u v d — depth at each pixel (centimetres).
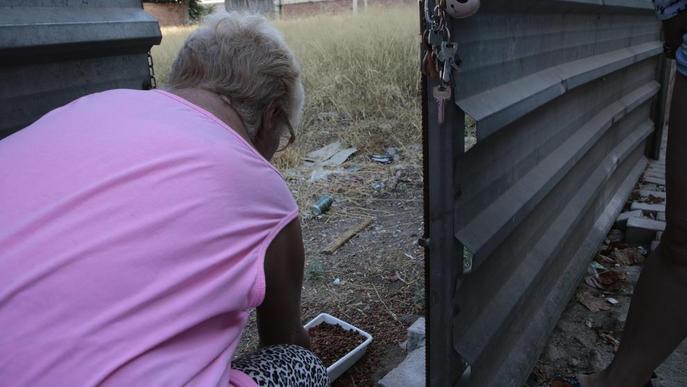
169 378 93
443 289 146
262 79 123
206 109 118
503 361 188
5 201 98
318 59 745
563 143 229
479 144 149
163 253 95
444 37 121
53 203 96
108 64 177
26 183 99
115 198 96
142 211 96
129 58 185
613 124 305
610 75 296
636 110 377
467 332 161
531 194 183
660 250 154
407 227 361
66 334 89
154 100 114
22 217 96
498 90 156
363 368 221
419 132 553
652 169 419
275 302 128
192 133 106
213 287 99
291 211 119
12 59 146
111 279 92
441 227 140
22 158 103
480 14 140
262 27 126
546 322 214
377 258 319
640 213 322
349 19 1040
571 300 251
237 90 121
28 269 91
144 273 94
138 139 103
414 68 657
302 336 149
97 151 101
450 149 134
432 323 147
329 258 325
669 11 141
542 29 189
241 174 107
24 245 93
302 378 128
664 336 155
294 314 134
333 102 637
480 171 153
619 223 319
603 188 298
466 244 143
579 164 252
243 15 128
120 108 110
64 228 94
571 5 202
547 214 215
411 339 223
